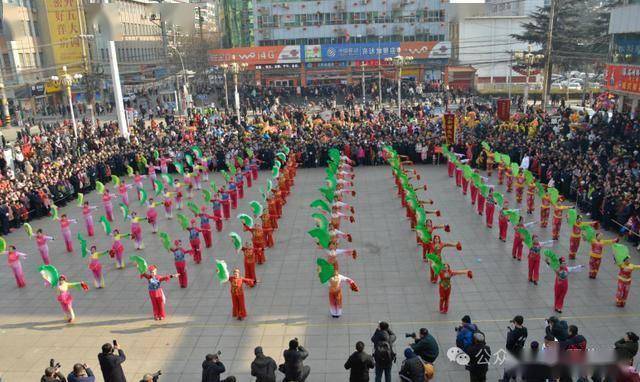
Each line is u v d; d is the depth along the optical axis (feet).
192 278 60.85
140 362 44.19
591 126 116.06
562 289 48.19
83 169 102.06
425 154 110.22
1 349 47.52
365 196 90.48
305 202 88.94
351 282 49.24
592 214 73.46
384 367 37.47
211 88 271.08
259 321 50.19
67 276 63.87
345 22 247.70
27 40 205.57
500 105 120.78
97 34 216.54
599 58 166.61
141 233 73.72
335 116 157.17
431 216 78.18
